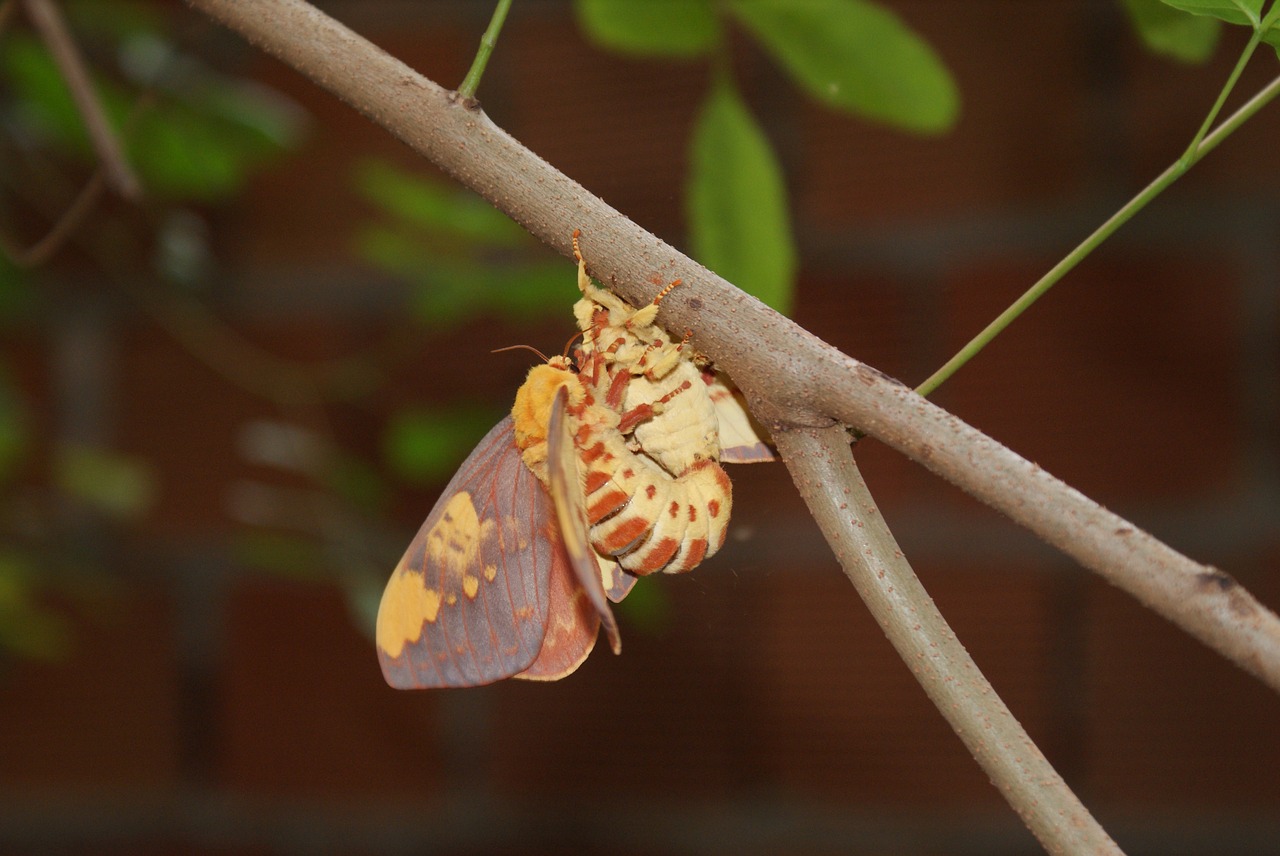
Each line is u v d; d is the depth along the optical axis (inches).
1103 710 41.4
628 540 32.1
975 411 41.7
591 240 31.5
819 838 43.9
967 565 42.3
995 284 41.6
